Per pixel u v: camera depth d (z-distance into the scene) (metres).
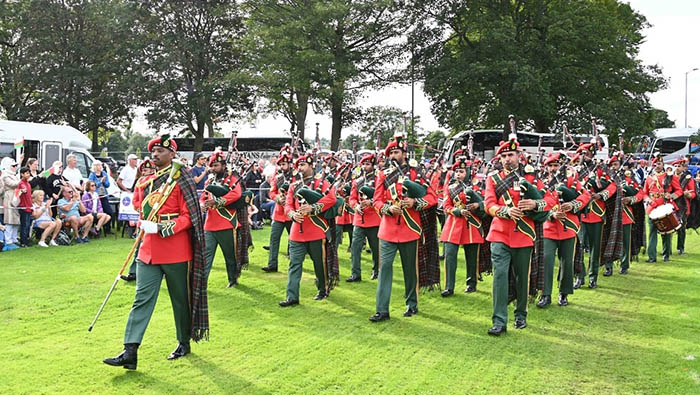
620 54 28.44
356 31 28.42
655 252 10.98
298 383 4.72
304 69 26.58
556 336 6.09
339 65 26.69
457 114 28.38
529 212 6.11
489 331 6.09
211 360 5.23
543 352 5.55
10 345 5.55
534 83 25.30
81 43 30.61
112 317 6.54
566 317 6.88
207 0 30.95
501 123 28.25
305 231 7.25
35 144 16.45
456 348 5.64
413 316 6.81
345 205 10.41
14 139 16.05
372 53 29.09
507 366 5.16
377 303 6.62
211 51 31.33
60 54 30.39
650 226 11.02
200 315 5.27
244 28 31.22
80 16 30.92
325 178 7.42
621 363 5.27
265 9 27.94
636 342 5.89
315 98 29.38
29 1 30.50
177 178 5.17
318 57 26.02
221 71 31.08
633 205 10.12
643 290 8.38
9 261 9.67
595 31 28.19
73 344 5.60
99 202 12.96
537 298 7.67
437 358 5.34
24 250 10.83
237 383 4.71
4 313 6.60
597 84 28.41
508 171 6.28
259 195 15.21
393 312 6.99
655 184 11.32
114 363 4.83
